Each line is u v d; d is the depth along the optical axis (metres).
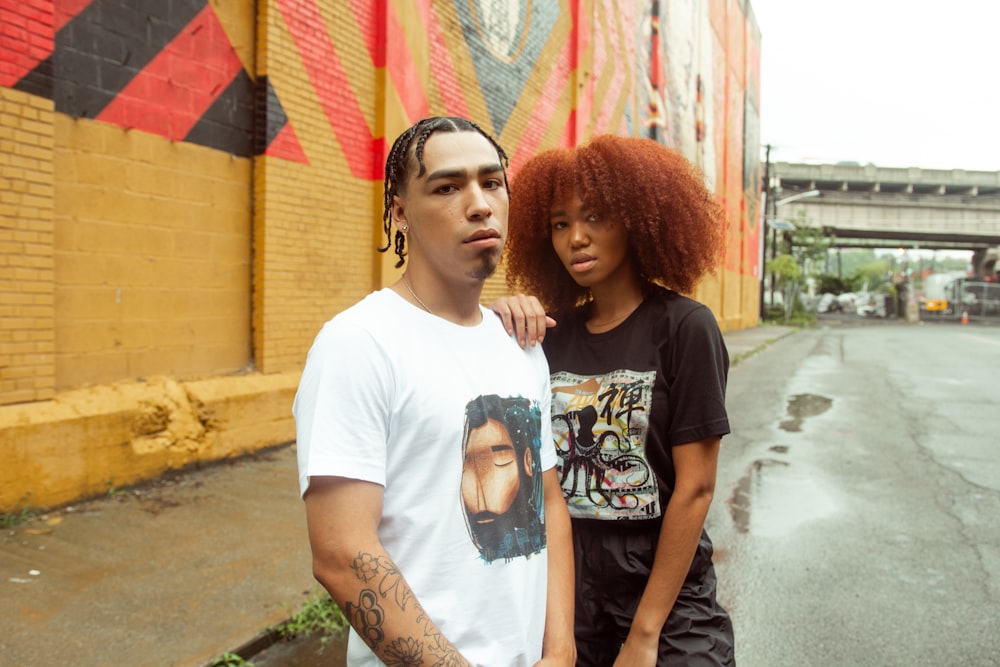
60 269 4.41
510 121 10.41
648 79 17.41
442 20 8.39
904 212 43.06
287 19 5.90
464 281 1.31
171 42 5.07
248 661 2.85
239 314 5.77
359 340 1.16
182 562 3.60
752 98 32.47
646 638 1.52
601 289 1.76
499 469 1.26
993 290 52.62
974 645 3.17
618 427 1.63
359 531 1.09
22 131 4.04
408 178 1.32
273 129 5.81
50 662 2.64
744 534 4.65
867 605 3.58
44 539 3.79
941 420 8.88
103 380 4.70
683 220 1.72
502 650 1.22
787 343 23.69
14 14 3.99
